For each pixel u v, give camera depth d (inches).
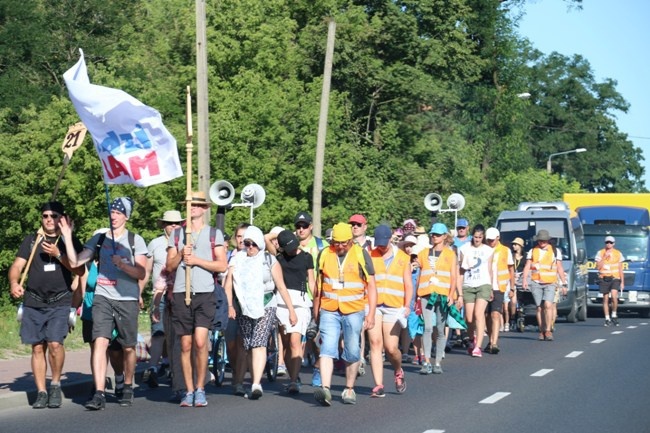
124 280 976.9
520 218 2487.7
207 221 1594.5
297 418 911.7
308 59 3774.6
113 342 1028.5
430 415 928.3
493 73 4933.6
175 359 1029.8
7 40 3727.9
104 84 2918.3
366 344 1459.2
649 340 1850.4
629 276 2854.3
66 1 3944.4
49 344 965.8
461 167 4099.4
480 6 4616.1
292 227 3021.7
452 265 1316.4
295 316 1059.9
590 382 1186.0
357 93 3969.0
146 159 986.1
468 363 1422.2
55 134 2783.0
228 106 2989.7
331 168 3075.8
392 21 3875.5
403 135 4040.4
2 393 995.3
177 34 3356.3
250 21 3262.8
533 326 2309.3
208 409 971.3
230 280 1053.8
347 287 997.8
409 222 1512.1
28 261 959.6
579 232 2652.6
